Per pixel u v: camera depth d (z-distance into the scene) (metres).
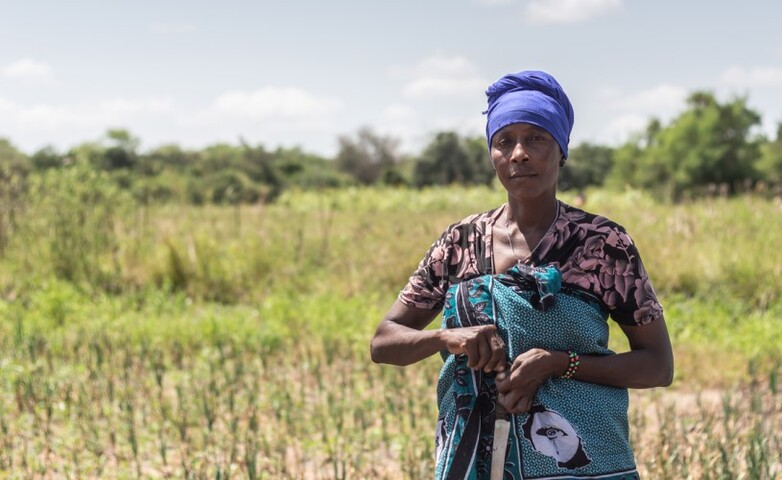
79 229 12.55
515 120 2.56
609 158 75.38
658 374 2.54
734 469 4.59
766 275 11.38
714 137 61.75
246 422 6.45
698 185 61.66
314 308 10.27
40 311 10.21
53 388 7.00
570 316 2.50
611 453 2.50
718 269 11.51
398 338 2.65
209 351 8.34
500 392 2.47
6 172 13.70
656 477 4.79
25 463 5.41
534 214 2.60
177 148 64.94
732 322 10.13
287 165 71.75
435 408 6.73
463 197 29.00
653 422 6.43
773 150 60.72
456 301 2.59
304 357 8.48
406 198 28.80
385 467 5.57
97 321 9.68
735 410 5.77
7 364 7.82
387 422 6.50
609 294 2.53
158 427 6.26
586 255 2.54
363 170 82.81
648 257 11.99
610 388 2.54
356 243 13.99
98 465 5.53
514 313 2.51
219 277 12.02
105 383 7.28
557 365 2.46
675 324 9.66
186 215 14.84
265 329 9.25
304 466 5.60
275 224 16.00
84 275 12.02
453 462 2.51
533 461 2.46
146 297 11.18
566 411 2.47
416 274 2.77
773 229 13.41
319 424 6.39
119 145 58.12
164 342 8.92
